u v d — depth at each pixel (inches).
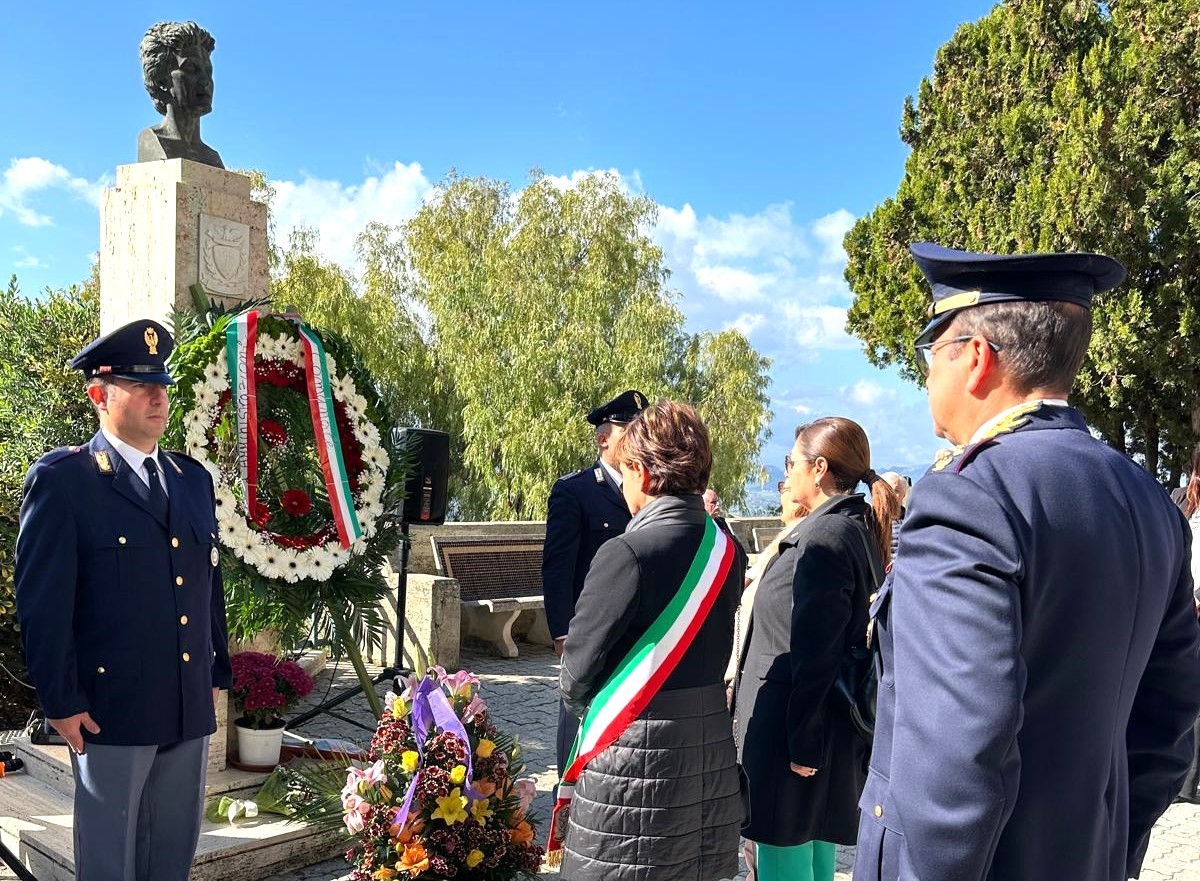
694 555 98.1
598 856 94.6
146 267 184.5
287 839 155.3
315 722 239.9
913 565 58.3
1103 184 566.3
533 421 725.9
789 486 123.5
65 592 115.2
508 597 349.1
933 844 53.1
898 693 57.4
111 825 118.5
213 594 135.1
